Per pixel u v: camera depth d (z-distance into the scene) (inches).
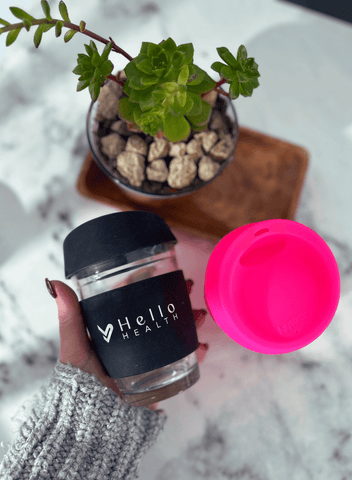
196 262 18.9
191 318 13.7
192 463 18.7
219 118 14.6
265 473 18.8
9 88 19.0
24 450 13.0
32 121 19.0
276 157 18.5
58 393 13.7
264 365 19.3
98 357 13.3
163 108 10.6
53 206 18.9
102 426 13.6
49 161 19.0
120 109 12.4
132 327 12.5
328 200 19.8
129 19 19.2
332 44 19.8
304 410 19.1
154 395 14.3
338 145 19.8
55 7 18.9
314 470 18.8
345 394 19.2
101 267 13.3
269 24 19.7
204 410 19.0
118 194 17.8
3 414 18.3
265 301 13.3
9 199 18.8
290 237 13.4
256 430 19.0
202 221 18.2
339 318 19.5
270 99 19.6
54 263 18.8
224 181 18.4
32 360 18.6
